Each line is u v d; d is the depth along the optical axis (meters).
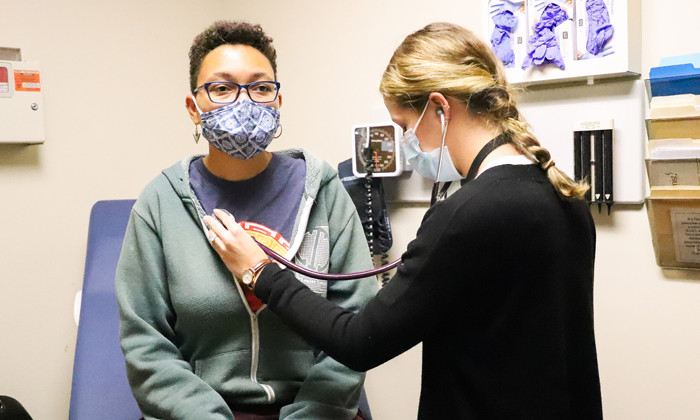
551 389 0.90
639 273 1.48
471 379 0.92
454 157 1.01
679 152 1.33
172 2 2.21
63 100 1.92
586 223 0.97
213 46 1.25
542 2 1.49
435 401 0.96
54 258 1.91
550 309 0.89
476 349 0.91
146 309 1.25
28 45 1.84
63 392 1.94
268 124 1.21
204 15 2.31
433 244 0.88
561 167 1.55
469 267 0.87
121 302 1.23
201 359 1.25
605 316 1.54
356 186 1.83
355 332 0.95
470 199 0.87
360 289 1.27
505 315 0.89
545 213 0.88
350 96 2.00
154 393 1.17
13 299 1.82
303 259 1.26
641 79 1.44
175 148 2.23
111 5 2.03
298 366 1.26
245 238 1.11
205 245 1.23
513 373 0.90
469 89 0.93
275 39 2.20
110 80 2.03
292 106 2.17
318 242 1.28
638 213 1.48
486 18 1.58
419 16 1.81
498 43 1.56
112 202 1.86
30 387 1.87
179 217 1.25
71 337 1.96
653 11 1.42
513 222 0.86
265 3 2.22
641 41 1.44
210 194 1.27
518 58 1.54
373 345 0.93
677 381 1.45
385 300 0.92
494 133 0.96
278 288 1.04
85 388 1.54
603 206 1.53
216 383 1.22
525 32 1.52
